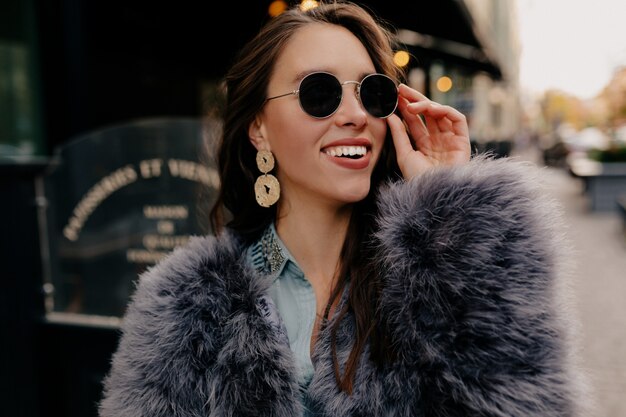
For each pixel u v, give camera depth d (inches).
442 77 229.9
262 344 44.7
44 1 200.5
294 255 50.9
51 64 203.6
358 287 43.8
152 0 233.8
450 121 50.7
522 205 41.1
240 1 197.5
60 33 201.9
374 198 49.8
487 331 38.1
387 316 41.5
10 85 199.3
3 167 98.1
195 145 93.9
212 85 283.0
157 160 95.6
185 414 45.7
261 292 47.6
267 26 49.2
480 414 37.6
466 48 233.1
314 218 49.5
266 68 47.6
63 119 204.5
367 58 47.6
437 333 39.1
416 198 42.2
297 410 43.5
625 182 427.5
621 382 134.6
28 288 101.5
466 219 40.4
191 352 46.4
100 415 50.1
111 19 218.8
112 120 221.8
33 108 204.4
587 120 1540.4
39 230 102.3
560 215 43.3
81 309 102.3
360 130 45.5
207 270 49.5
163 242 96.9
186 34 256.8
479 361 38.1
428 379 39.2
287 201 51.2
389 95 46.6
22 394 102.3
